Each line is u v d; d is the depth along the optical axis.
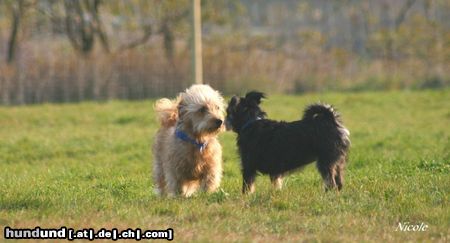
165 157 11.14
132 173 14.34
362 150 17.23
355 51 37.22
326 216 9.46
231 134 20.52
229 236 8.48
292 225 9.05
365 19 37.59
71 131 21.98
